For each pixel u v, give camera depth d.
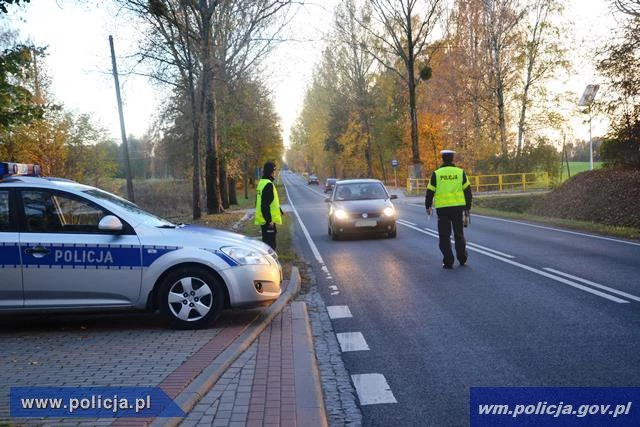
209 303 7.01
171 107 36.62
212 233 7.48
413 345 6.35
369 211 17.19
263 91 33.25
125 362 5.52
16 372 5.24
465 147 48.69
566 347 5.99
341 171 98.56
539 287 9.19
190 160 45.72
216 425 4.03
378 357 5.97
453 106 49.16
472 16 46.38
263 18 24.06
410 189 48.97
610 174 24.88
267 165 11.00
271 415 4.21
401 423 4.32
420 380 5.23
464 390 4.93
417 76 60.16
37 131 33.19
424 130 61.09
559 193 28.14
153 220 7.55
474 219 23.88
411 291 9.36
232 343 6.20
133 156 79.81
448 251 11.50
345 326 7.32
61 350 6.05
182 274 7.02
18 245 6.88
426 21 44.81
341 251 15.03
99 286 6.96
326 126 84.50
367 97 68.94
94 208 7.15
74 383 4.88
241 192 91.44
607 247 13.59
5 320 7.78
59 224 7.04
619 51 22.11
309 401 4.49
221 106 32.50
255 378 5.07
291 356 5.79
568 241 15.07
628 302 7.91
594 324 6.85
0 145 28.53
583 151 59.56
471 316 7.52
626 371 5.21
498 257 12.59
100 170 40.25
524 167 46.31
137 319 7.73
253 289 7.18
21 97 13.81
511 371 5.34
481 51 46.56
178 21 23.52
